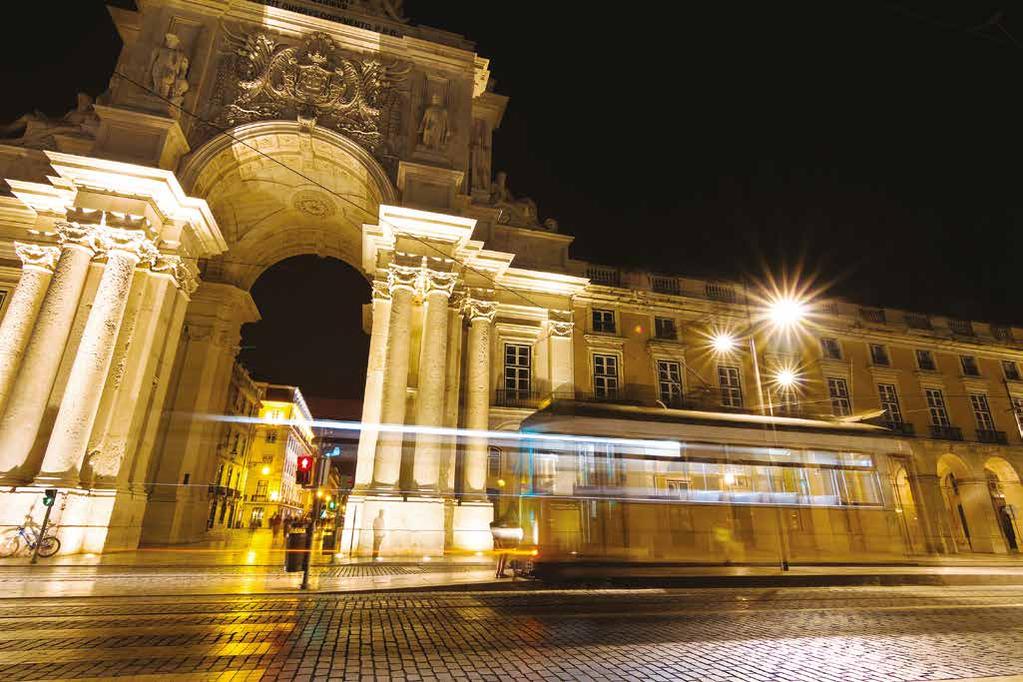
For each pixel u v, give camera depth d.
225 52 15.49
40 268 13.43
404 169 15.14
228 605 6.16
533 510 7.76
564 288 18.56
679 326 20.14
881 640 4.85
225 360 19.05
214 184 15.34
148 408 13.31
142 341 12.84
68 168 12.48
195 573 8.75
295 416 46.59
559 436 8.02
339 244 20.75
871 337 22.62
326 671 3.72
